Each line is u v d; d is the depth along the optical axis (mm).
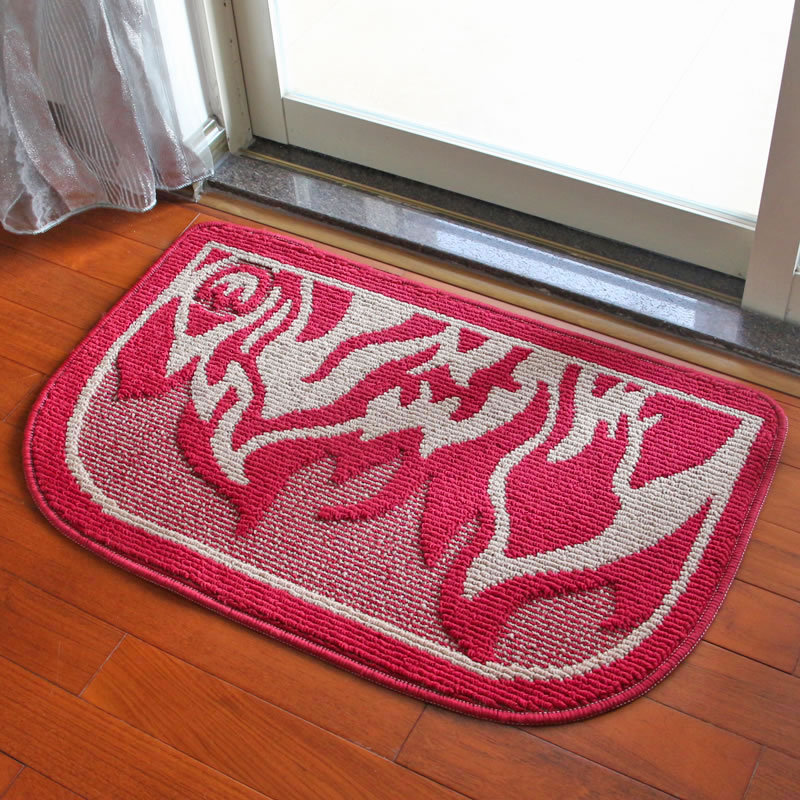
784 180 1591
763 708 1374
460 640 1439
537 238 1969
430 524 1556
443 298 1884
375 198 2049
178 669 1425
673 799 1299
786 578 1498
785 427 1671
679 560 1516
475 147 1960
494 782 1319
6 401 1731
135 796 1313
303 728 1371
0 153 1832
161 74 1842
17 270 1933
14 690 1405
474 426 1684
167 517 1573
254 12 1912
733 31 2299
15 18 1697
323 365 1779
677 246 1891
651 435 1665
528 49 2260
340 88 2098
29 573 1521
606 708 1375
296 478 1617
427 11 2354
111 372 1765
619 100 2109
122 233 2006
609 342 1811
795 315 1791
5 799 1313
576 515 1566
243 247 1973
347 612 1470
